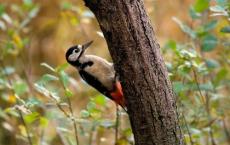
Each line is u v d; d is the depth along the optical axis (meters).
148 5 16.94
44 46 19.86
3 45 14.26
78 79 17.78
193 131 10.04
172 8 18.08
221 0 9.33
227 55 11.62
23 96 12.95
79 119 9.76
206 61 10.52
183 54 9.47
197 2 9.98
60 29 19.16
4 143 15.92
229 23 11.50
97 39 18.67
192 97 11.63
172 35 17.91
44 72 19.64
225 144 11.80
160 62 7.80
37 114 9.65
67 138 11.14
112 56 7.82
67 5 12.91
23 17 14.83
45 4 20.14
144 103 7.80
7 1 19.44
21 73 16.52
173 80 9.97
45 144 11.84
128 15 7.58
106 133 13.59
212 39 10.36
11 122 13.52
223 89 12.98
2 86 12.79
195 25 14.66
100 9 7.58
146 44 7.69
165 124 7.88
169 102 7.88
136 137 8.05
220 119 11.25
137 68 7.71
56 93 9.53
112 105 12.77
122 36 7.62
